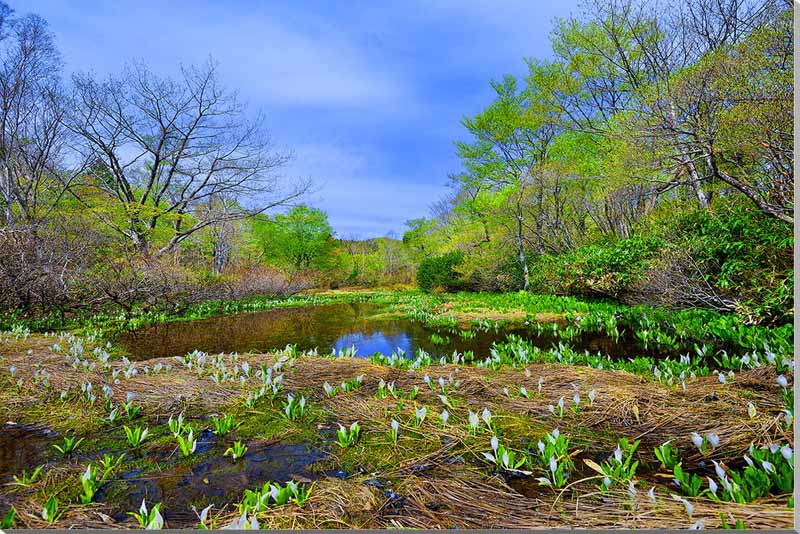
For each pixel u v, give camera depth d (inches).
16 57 493.4
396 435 108.0
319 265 1390.3
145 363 200.5
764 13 260.1
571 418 121.0
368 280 1370.6
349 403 139.5
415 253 1331.2
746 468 79.0
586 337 277.0
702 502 73.1
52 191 576.4
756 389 130.0
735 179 242.8
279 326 390.3
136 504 80.7
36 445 108.8
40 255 368.5
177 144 675.4
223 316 487.8
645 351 226.8
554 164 523.5
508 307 455.8
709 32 348.5
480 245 691.4
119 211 573.3
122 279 413.7
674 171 320.5
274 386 154.3
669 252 296.2
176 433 113.2
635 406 122.7
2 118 482.6
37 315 370.0
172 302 468.4
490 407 132.3
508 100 606.9
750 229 254.8
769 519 65.2
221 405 139.8
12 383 160.1
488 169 672.4
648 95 262.5
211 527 71.7
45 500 81.4
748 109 200.7
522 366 183.8
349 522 72.5
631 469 83.7
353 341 301.7
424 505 78.1
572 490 82.0
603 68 467.5
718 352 204.8
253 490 85.8
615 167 331.0
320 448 106.0
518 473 90.3
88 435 115.5
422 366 190.2
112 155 625.3
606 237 505.7
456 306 502.3
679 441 102.5
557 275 476.1
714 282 268.7
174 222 706.2
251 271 784.9
